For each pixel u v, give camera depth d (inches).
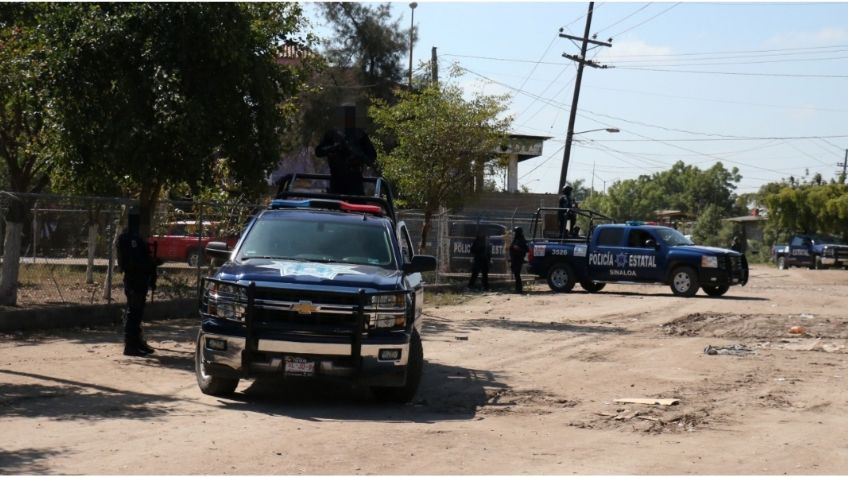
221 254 428.8
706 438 333.7
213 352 368.8
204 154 654.5
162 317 689.6
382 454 291.9
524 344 616.7
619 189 5787.4
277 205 449.7
